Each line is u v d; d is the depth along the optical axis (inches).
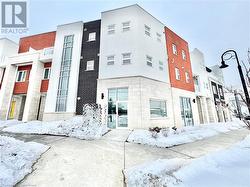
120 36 595.5
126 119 509.4
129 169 181.2
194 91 791.1
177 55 754.2
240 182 117.5
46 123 486.0
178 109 644.1
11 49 759.1
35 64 665.0
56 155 221.5
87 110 441.4
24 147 225.3
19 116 693.9
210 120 914.1
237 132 522.0
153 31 657.0
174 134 407.2
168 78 650.8
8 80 674.8
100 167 187.8
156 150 268.5
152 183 140.0
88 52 627.8
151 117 534.9
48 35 752.3
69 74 613.3
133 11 612.7
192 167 164.1
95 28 653.9
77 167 185.2
